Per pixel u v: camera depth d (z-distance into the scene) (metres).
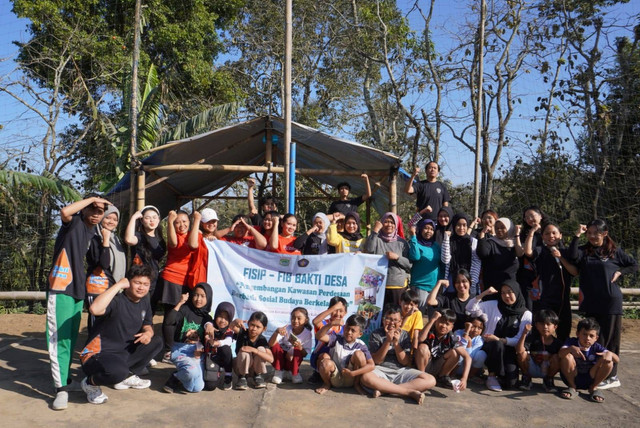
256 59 23.69
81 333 7.99
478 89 9.37
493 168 15.77
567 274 6.21
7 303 11.84
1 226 12.43
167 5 17.70
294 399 5.22
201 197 12.14
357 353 5.35
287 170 7.75
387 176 9.08
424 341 5.73
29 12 15.29
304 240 6.82
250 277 6.51
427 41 18.00
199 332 5.53
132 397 5.18
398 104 18.81
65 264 5.09
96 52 15.95
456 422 4.76
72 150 15.39
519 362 5.72
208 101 18.56
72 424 4.49
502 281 6.33
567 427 4.71
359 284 6.38
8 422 4.49
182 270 6.26
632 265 5.90
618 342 5.86
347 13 21.86
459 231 6.63
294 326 5.81
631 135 12.12
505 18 15.58
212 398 5.21
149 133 11.63
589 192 11.68
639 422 4.85
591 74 14.00
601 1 15.36
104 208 5.29
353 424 4.64
